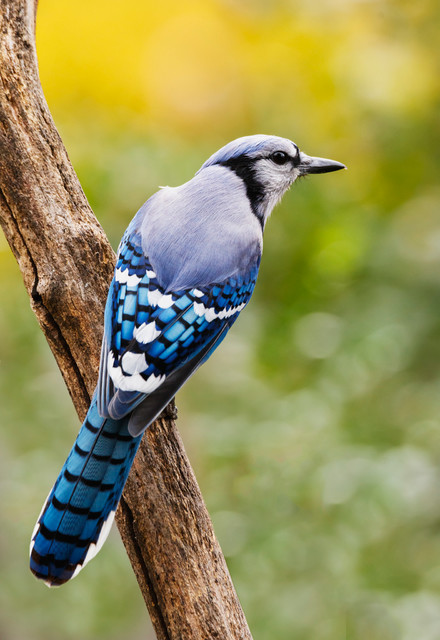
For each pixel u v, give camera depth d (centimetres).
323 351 1202
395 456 1109
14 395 1257
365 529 1098
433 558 1112
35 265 602
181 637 569
